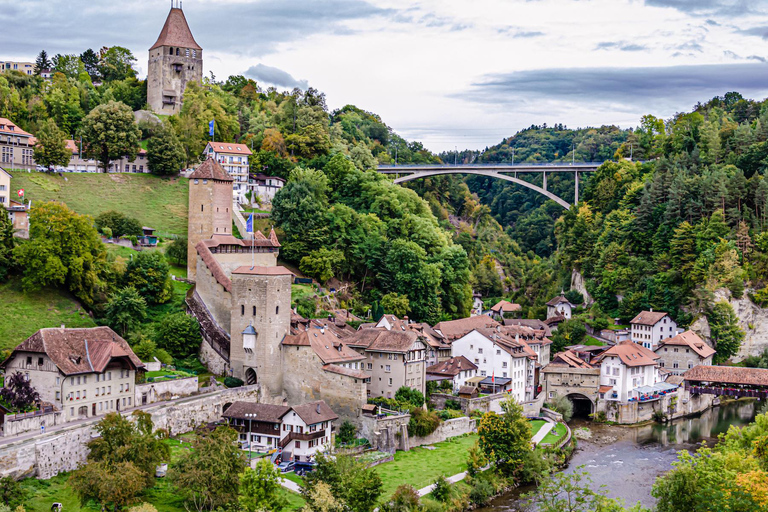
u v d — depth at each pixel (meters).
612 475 153.75
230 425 146.00
